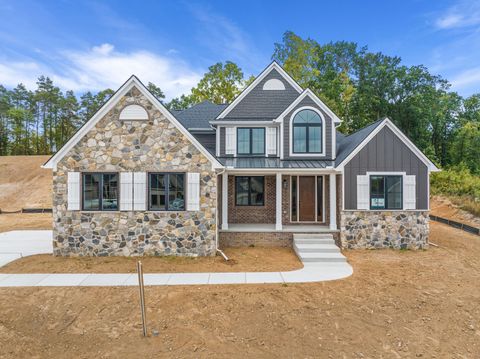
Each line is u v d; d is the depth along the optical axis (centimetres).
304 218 1565
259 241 1348
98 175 1176
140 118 1174
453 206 2423
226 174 1387
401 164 1296
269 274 978
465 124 4431
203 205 1181
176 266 1058
